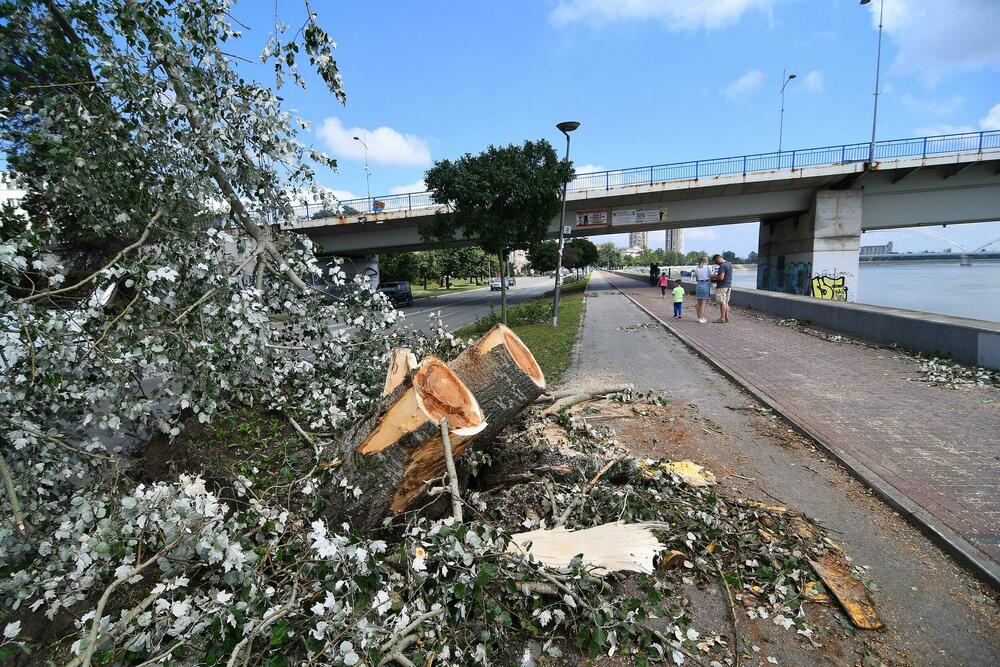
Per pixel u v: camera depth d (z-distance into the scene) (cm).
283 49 475
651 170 2606
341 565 254
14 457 312
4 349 300
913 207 2550
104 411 352
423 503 344
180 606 221
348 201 2619
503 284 1546
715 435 559
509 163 1370
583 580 267
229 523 276
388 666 240
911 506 386
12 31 392
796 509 396
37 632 285
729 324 1394
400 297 3347
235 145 483
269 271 524
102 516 285
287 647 232
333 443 365
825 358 902
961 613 284
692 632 257
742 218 2952
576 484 376
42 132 393
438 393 324
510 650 258
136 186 447
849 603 288
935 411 594
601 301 2517
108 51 404
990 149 2256
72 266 486
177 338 371
